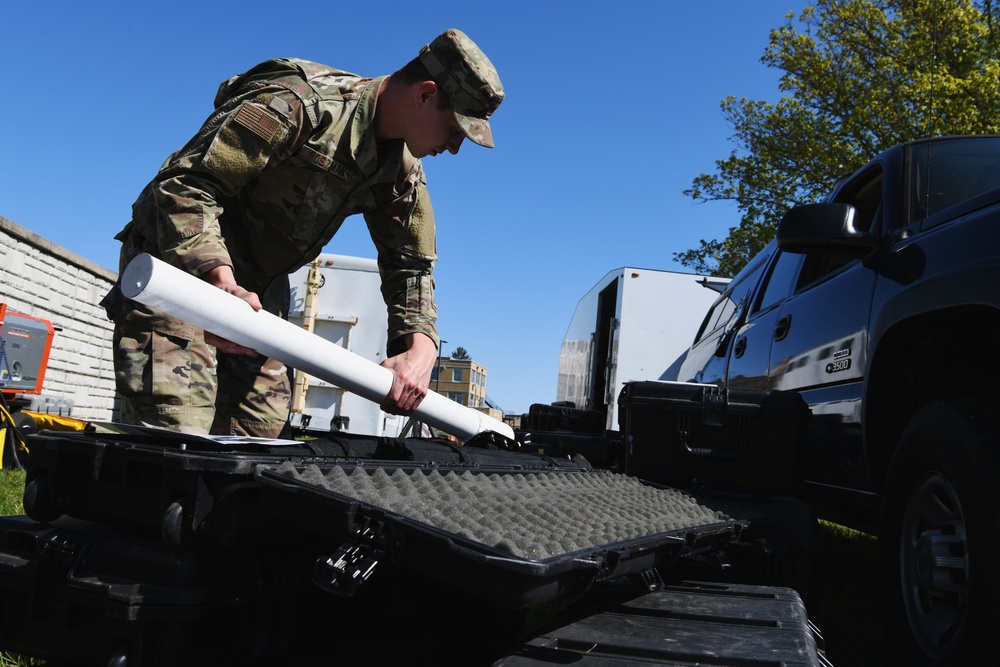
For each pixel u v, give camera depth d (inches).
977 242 76.8
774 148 735.1
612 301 456.4
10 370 252.1
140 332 79.7
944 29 673.6
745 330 172.7
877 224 107.3
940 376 91.8
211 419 84.0
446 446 76.9
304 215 87.7
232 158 75.5
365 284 362.9
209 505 47.0
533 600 41.0
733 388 108.6
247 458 48.5
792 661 46.3
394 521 42.6
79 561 48.8
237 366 97.0
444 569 41.9
